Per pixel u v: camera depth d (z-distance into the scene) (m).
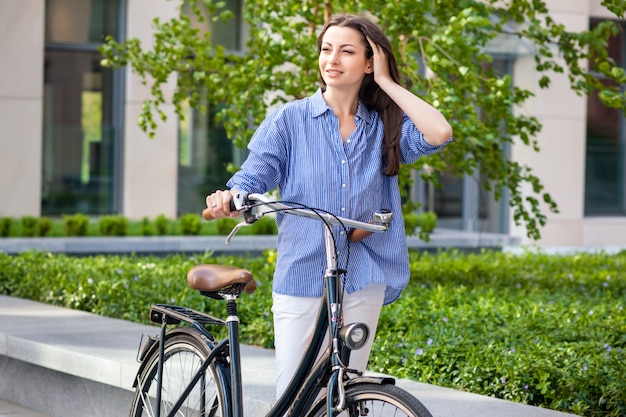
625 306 8.34
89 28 15.91
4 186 15.14
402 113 3.88
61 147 15.85
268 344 7.02
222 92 8.77
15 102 15.18
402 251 3.87
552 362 5.81
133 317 7.80
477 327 6.89
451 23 7.76
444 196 18.53
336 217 3.49
